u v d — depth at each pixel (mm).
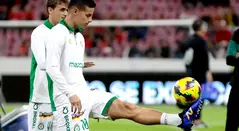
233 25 63625
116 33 56281
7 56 55625
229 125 24938
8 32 56281
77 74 19266
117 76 50750
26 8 63188
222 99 49000
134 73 50594
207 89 46031
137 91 50406
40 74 20438
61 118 19000
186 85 19438
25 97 51438
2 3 64125
